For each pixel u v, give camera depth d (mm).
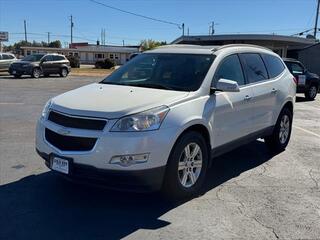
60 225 4426
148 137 4535
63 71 33125
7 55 33219
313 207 5078
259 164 6891
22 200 5059
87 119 4633
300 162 7070
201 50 6121
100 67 57781
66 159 4660
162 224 4512
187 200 5195
